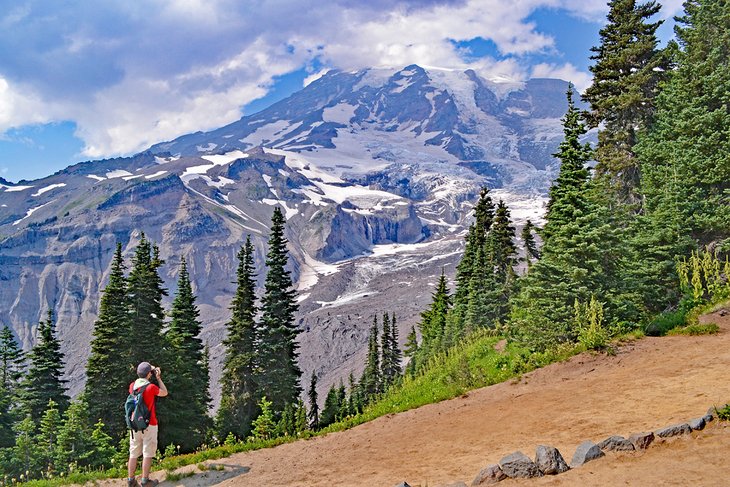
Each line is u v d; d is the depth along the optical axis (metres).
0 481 28.00
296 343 47.91
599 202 24.70
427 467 10.38
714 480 6.36
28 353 47.34
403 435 14.42
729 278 20.84
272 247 48.38
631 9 34.84
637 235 25.39
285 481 11.28
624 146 34.56
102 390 39.84
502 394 17.09
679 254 24.41
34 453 30.94
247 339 46.38
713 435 7.87
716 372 12.88
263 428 19.53
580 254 21.98
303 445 15.39
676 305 22.75
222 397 46.88
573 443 9.74
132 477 10.38
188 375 43.19
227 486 11.49
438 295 66.31
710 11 31.84
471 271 51.53
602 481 7.03
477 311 41.59
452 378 22.75
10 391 49.00
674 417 9.88
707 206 25.36
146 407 10.44
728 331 17.53
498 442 11.20
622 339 18.88
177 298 48.97
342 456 13.05
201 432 44.16
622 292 22.00
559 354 19.50
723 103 28.75
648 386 13.03
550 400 14.29
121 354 39.94
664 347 17.06
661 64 33.88
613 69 34.66
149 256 44.78
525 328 22.69
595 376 15.92
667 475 6.80
